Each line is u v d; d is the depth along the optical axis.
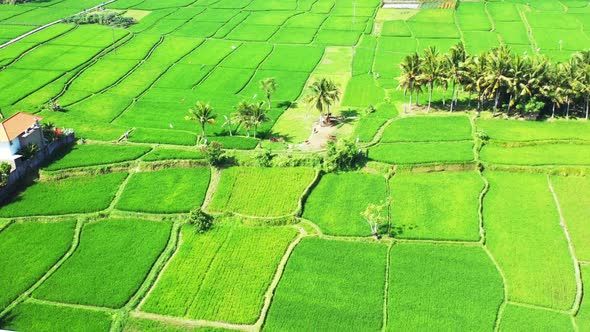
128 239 97.25
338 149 112.62
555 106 131.50
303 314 81.75
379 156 114.81
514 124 126.75
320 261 91.25
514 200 103.38
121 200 105.88
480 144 118.44
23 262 92.38
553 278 86.19
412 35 194.75
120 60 175.62
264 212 101.88
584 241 93.06
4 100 147.00
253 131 130.25
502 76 124.38
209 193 107.62
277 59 176.38
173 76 164.38
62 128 129.00
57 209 103.38
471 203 102.50
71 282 88.44
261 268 90.25
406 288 85.44
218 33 199.88
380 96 147.88
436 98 143.75
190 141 123.19
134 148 120.12
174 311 82.88
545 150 116.56
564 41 183.12
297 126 132.62
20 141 111.81
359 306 82.75
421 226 97.62
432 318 80.12
